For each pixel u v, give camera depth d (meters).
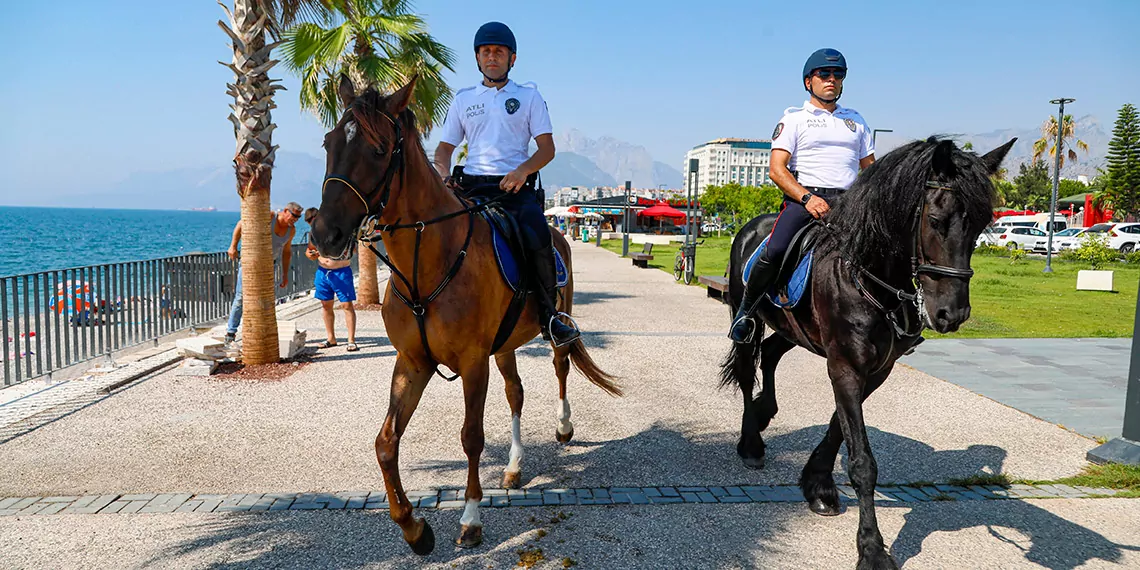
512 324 3.89
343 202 2.93
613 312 12.82
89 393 6.69
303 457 4.98
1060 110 25.61
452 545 3.65
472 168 4.29
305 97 12.85
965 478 4.70
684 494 4.37
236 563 3.43
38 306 6.96
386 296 3.64
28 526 3.81
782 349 5.09
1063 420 6.16
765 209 58.41
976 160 3.02
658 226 59.88
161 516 3.95
